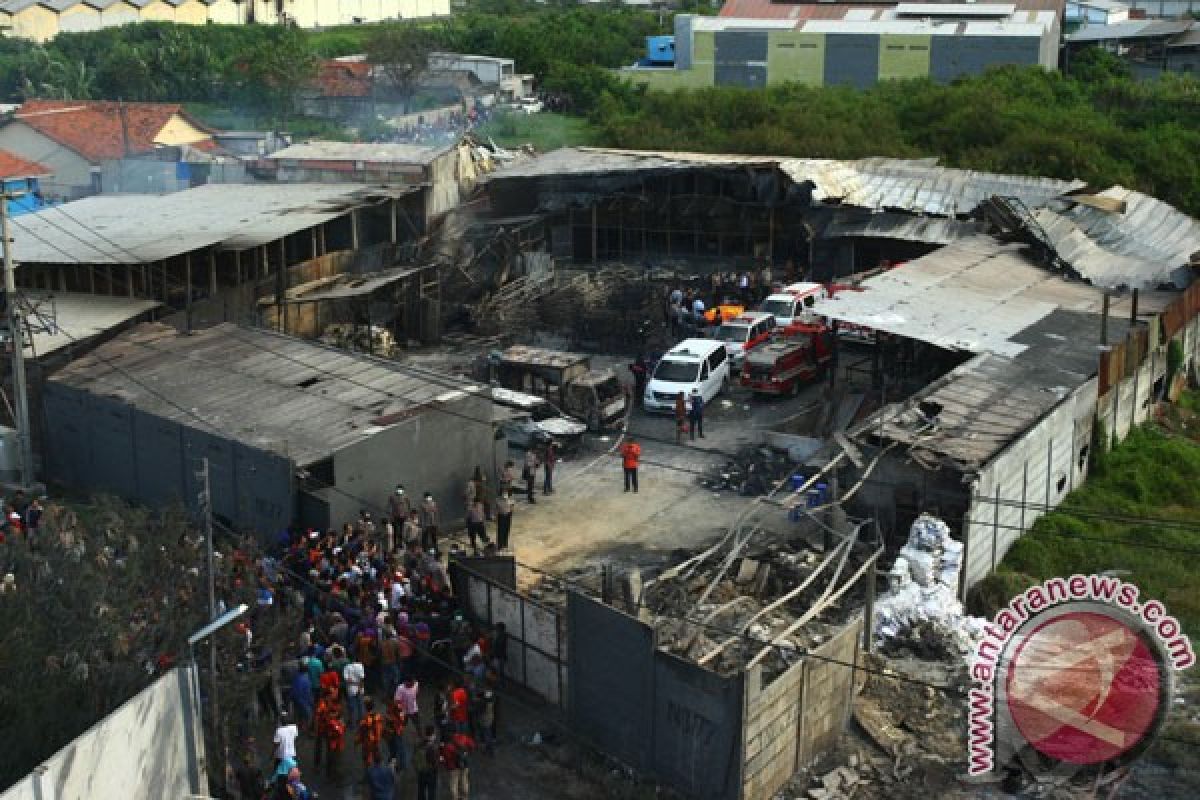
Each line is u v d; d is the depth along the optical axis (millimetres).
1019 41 93312
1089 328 38750
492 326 48875
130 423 34500
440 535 33125
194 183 65125
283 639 24719
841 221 52312
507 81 103875
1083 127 72375
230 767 22047
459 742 21609
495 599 25562
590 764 23125
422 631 25016
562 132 89875
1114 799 21797
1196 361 43469
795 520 30781
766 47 99312
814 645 24188
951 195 54031
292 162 56344
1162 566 30234
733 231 54188
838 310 39031
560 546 32062
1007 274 44469
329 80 102188
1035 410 32156
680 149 73500
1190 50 105188
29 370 37031
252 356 37562
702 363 40906
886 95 82875
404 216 52594
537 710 24906
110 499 31844
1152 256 47281
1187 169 69375
